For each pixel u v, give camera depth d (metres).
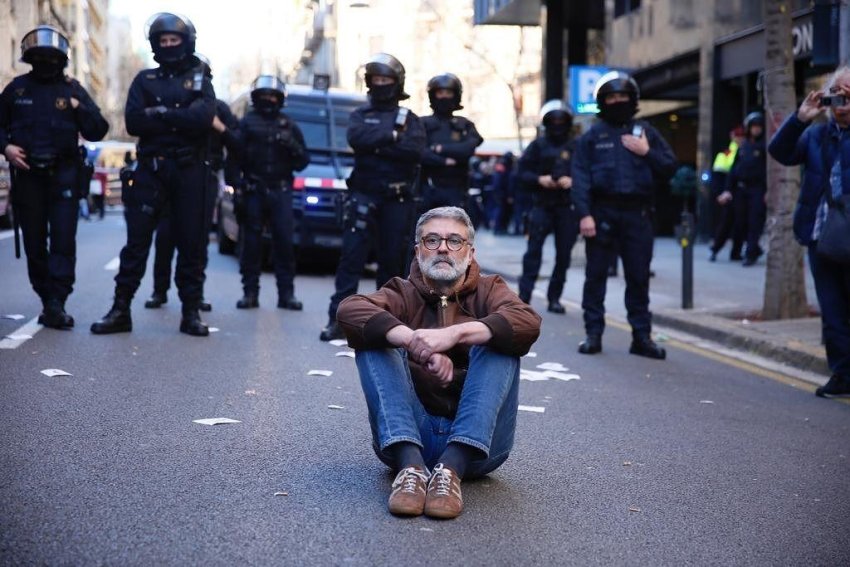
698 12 23.16
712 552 4.28
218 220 19.33
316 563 3.89
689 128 29.00
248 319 10.80
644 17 25.97
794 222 8.20
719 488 5.26
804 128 8.10
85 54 61.88
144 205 9.28
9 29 19.34
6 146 9.16
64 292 9.45
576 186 9.59
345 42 54.50
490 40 56.41
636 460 5.73
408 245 9.77
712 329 10.93
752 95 21.59
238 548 4.01
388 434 4.62
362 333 4.67
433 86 11.07
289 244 11.79
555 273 12.89
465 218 4.86
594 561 4.08
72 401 6.46
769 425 6.92
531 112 56.78
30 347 8.32
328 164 16.39
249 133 11.65
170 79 9.19
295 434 5.86
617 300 14.19
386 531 4.28
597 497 4.97
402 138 9.56
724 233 18.83
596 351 9.74
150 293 12.52
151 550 3.95
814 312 11.70
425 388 4.88
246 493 4.71
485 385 4.67
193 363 7.99
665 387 8.15
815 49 10.77
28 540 3.98
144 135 9.22
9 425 5.78
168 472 5.00
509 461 5.55
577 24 31.69
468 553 4.08
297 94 17.42
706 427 6.73
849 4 10.54
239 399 6.75
